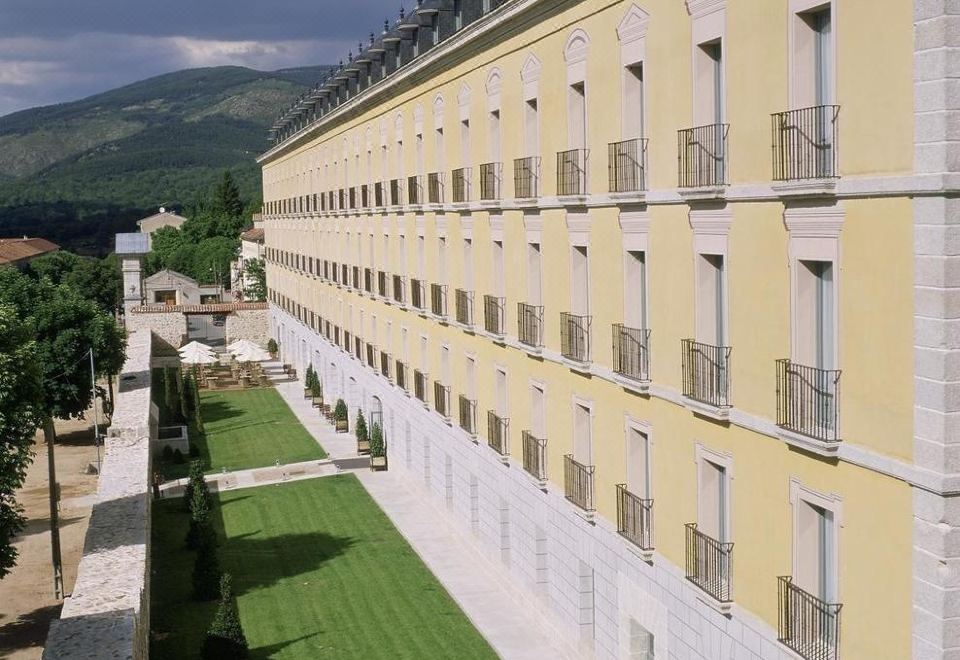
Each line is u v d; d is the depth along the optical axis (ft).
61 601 98.84
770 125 49.96
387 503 128.88
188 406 196.75
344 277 174.40
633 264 67.36
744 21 51.78
